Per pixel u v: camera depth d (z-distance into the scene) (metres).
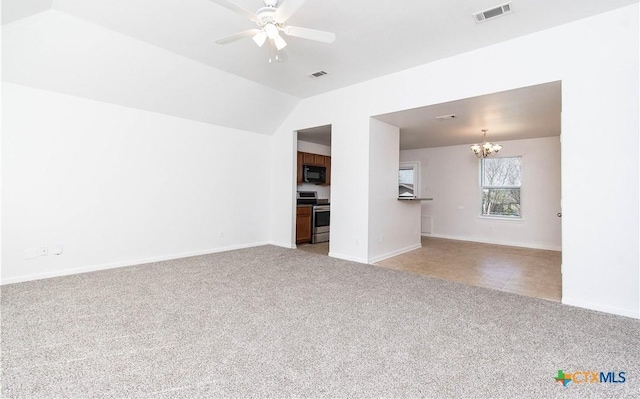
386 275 3.79
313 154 6.95
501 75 3.23
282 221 5.82
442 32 3.02
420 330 2.27
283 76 4.25
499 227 6.45
